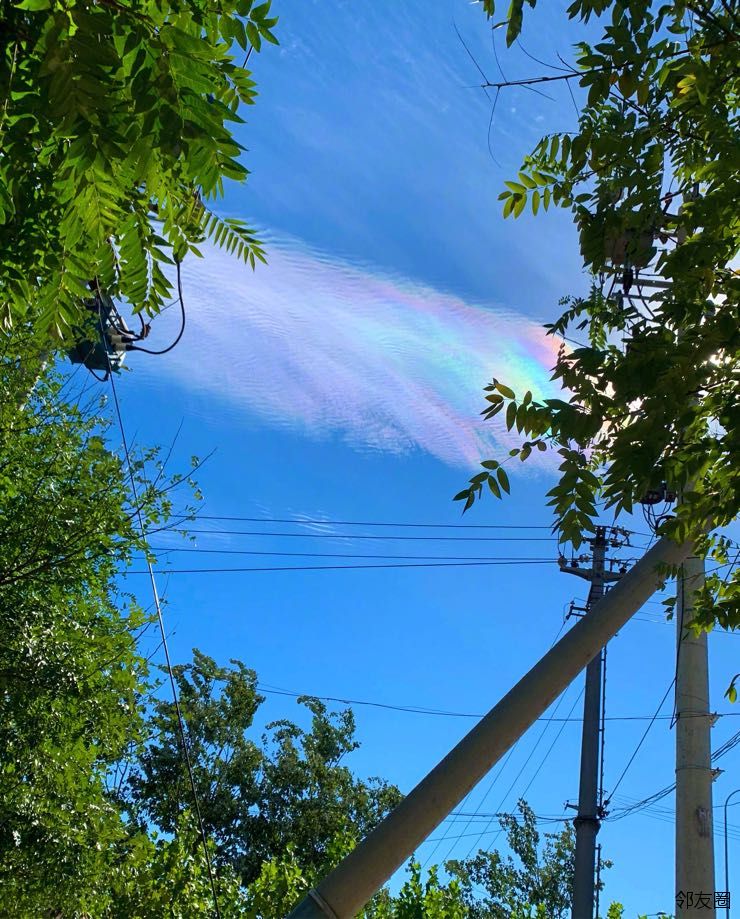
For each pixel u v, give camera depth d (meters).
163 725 11.84
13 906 9.03
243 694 26.98
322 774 27.36
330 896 5.59
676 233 4.63
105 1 1.91
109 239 2.57
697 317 3.53
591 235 4.15
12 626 9.27
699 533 4.88
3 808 9.10
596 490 3.65
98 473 10.02
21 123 2.14
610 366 3.41
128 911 11.95
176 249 2.70
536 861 31.19
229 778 26.39
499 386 3.53
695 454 3.62
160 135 1.93
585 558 19.36
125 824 11.93
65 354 8.65
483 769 6.05
